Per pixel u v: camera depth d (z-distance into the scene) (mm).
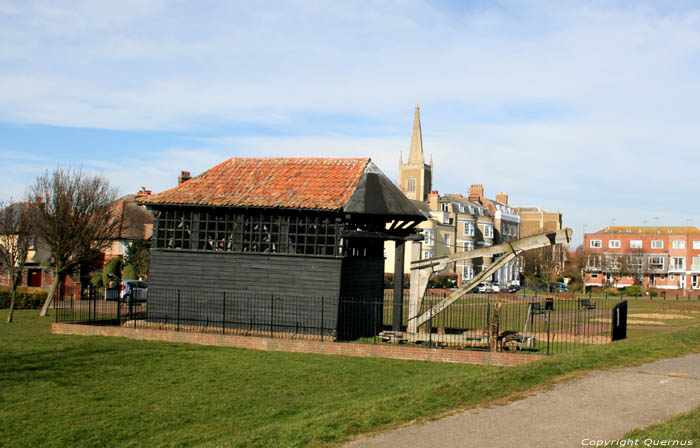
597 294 69250
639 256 95000
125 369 18250
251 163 27578
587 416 10469
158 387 16125
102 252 35469
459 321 30531
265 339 21625
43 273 48812
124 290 42000
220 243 24844
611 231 107750
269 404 14406
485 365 19031
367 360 19828
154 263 25250
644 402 11211
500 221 103375
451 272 75625
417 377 17156
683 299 66188
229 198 24531
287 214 23922
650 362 14594
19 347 21484
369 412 11234
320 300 23109
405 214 23438
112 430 12562
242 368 18500
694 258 96750
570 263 94375
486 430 9961
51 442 11883
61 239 32438
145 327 24906
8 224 32906
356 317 24797
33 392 15492
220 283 24391
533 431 9812
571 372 13695
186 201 24516
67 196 32938
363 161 26391
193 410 13961
